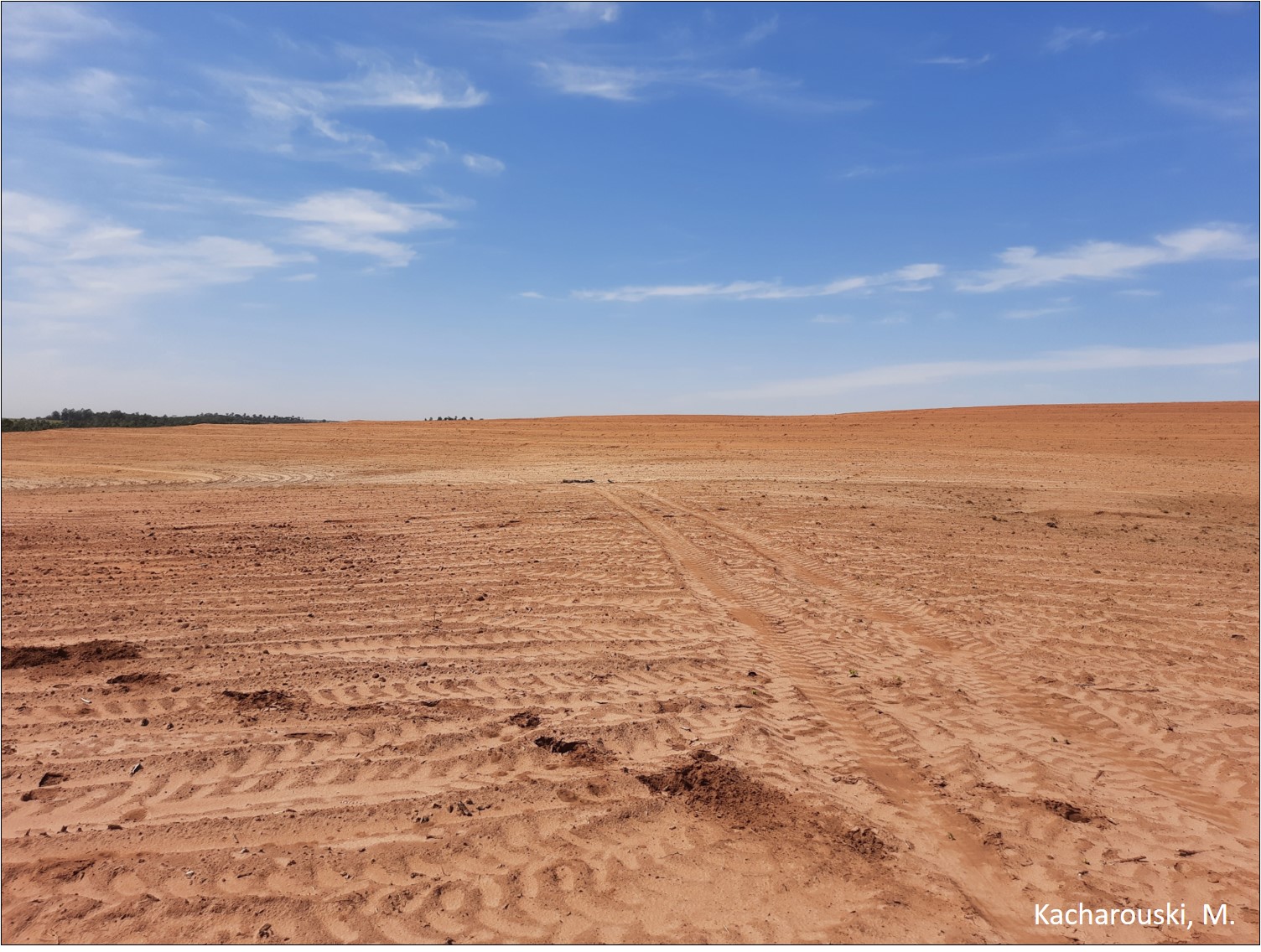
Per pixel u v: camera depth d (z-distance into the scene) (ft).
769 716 21.63
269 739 19.36
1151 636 29.66
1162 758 20.02
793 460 100.63
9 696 21.85
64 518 52.19
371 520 52.90
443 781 17.54
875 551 44.19
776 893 13.93
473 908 13.38
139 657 25.02
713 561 40.88
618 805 16.71
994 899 14.07
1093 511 61.36
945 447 116.88
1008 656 27.30
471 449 115.55
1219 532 53.11
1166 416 152.05
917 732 21.01
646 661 25.68
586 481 78.23
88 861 14.43
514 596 33.37
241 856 14.61
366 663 24.91
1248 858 15.65
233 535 46.39
